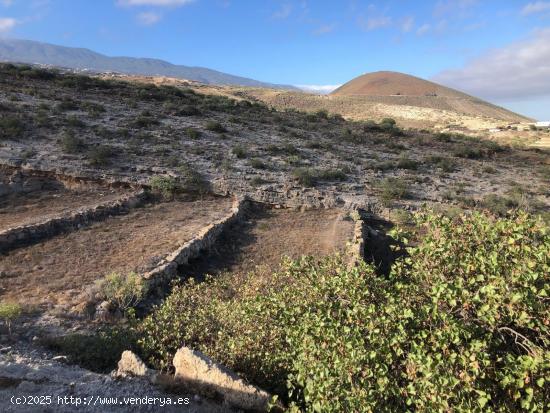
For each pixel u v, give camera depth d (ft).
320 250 78.74
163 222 85.66
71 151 110.73
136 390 29.43
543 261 19.95
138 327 41.47
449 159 166.30
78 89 187.21
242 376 31.99
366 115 474.08
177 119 164.25
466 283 20.89
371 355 19.61
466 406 17.75
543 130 368.48
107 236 74.02
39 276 55.36
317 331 22.38
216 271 68.28
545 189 133.69
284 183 112.98
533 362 17.47
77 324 43.50
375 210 104.78
